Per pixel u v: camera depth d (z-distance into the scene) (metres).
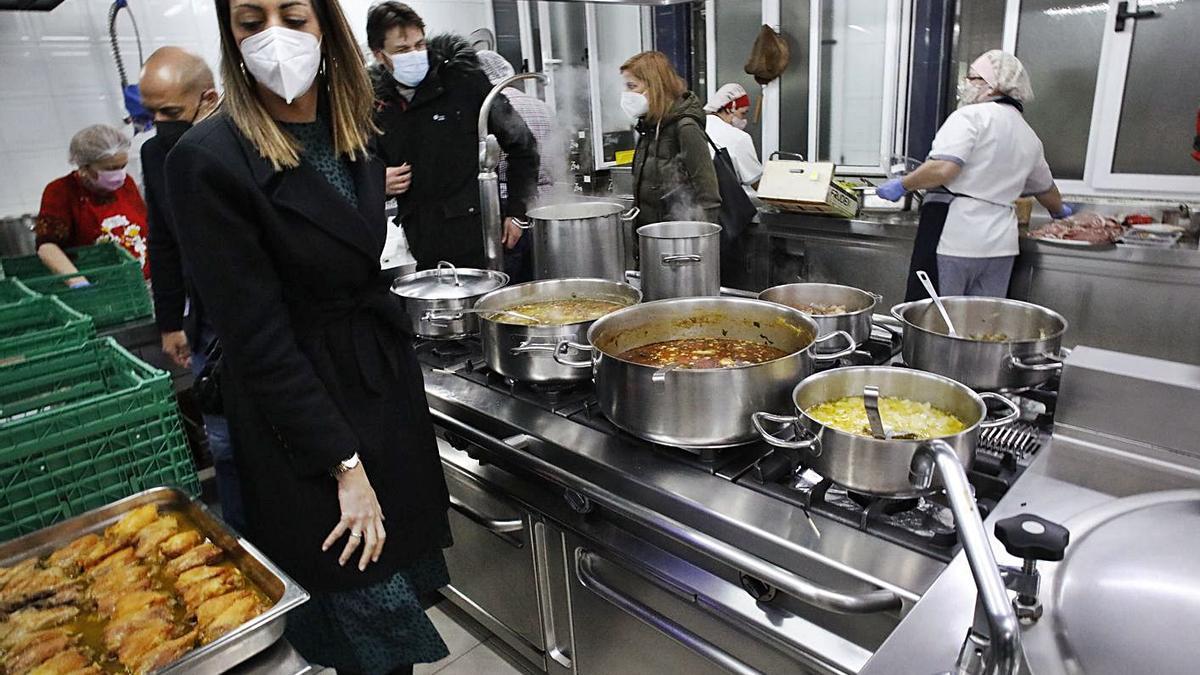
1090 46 3.12
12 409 1.52
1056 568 0.80
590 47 4.55
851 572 0.97
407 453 1.46
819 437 1.04
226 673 1.05
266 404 1.22
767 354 1.51
